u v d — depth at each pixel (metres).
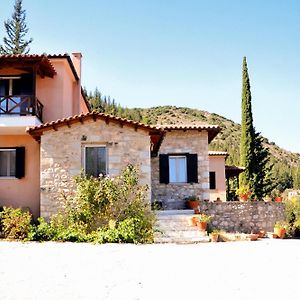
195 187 20.22
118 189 15.30
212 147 75.69
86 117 15.83
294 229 18.92
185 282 8.30
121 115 80.75
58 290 7.65
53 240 13.89
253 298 7.17
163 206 19.98
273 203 18.92
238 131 93.12
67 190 15.59
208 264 10.12
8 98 17.36
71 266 9.73
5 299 7.05
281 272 9.25
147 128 15.88
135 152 15.89
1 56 16.55
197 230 15.66
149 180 15.73
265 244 14.20
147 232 14.57
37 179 17.61
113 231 13.91
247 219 18.41
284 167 68.38
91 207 14.81
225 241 15.47
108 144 15.91
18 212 14.73
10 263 10.02
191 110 102.62
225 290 7.68
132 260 10.54
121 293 7.48
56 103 18.89
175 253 11.72
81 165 15.77
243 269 9.55
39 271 9.19
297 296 7.30
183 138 20.53
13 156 17.94
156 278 8.63
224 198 27.25
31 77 18.52
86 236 13.95
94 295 7.33
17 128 16.95
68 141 15.88
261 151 30.08
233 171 29.38
